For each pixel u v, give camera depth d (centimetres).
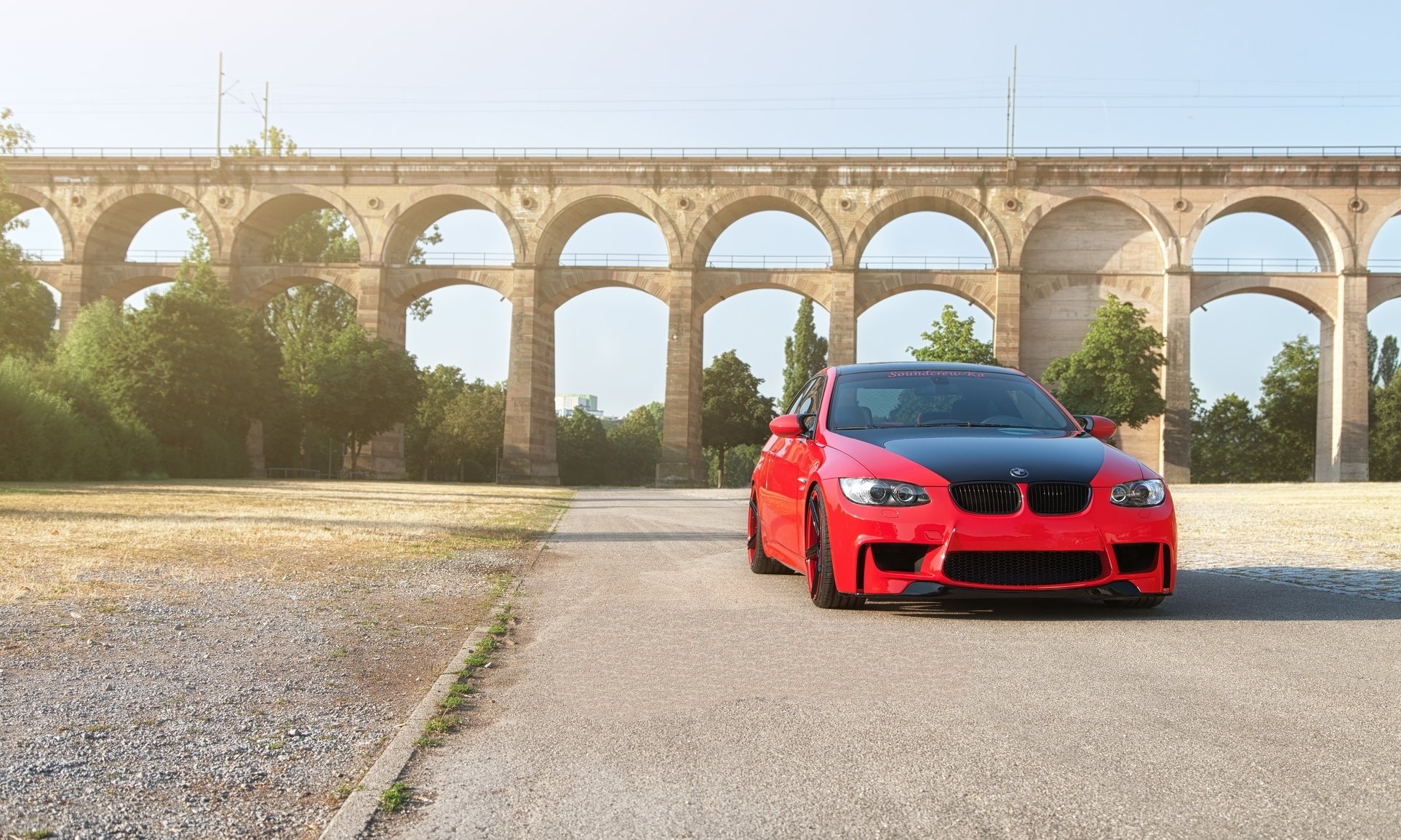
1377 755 319
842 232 5041
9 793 283
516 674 457
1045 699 398
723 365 7431
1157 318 4966
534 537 1289
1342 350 4769
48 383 3738
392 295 5325
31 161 5378
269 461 5784
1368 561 929
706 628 579
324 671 461
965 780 297
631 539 1273
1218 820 263
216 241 5309
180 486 2919
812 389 858
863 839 252
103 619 571
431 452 8431
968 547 571
